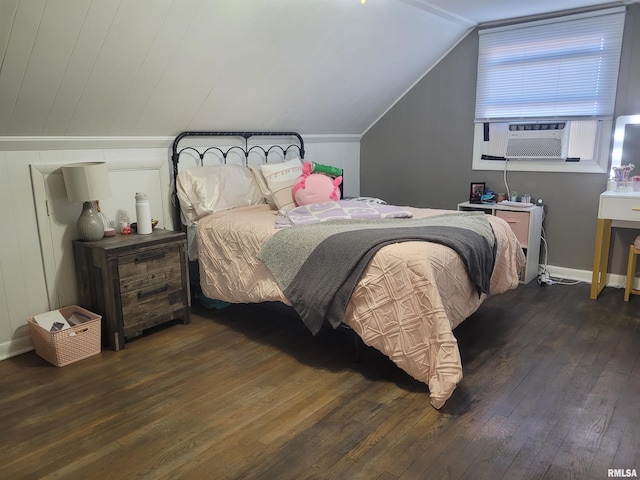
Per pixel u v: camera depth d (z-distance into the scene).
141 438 1.97
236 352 2.76
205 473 1.75
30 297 2.84
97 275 2.80
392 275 2.26
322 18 2.98
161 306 3.01
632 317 3.14
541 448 1.86
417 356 2.21
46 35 2.17
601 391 2.26
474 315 3.22
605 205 3.30
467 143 4.32
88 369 2.58
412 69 4.23
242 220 3.12
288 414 2.12
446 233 2.55
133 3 2.24
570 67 3.69
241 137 3.88
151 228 3.12
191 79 2.94
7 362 2.69
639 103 3.48
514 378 2.40
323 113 4.18
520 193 4.12
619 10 3.42
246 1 2.57
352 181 5.04
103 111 2.81
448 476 1.71
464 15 3.71
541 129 3.87
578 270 3.93
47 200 2.83
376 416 2.10
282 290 2.66
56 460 1.85
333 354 2.72
